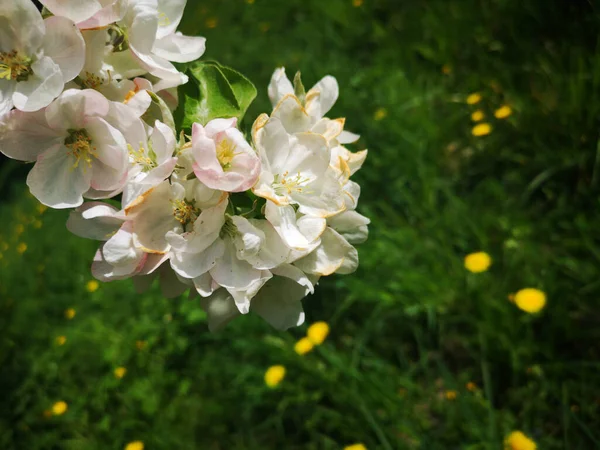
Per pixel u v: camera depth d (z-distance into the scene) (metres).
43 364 0.42
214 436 0.36
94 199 0.18
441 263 0.38
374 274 0.39
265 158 0.16
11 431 0.39
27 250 0.52
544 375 0.33
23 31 0.16
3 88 0.16
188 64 0.19
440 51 0.52
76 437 0.38
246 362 0.38
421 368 0.36
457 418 0.32
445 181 0.43
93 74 0.17
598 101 0.41
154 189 0.16
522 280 0.35
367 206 0.42
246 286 0.16
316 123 0.18
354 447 0.29
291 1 0.64
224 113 0.18
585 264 0.35
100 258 0.17
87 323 0.44
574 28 0.47
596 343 0.33
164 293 0.18
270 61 0.57
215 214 0.16
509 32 0.50
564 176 0.41
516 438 0.27
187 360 0.40
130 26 0.17
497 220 0.39
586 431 0.28
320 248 0.18
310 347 0.33
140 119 0.16
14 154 0.16
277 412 0.36
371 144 0.46
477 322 0.34
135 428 0.37
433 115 0.47
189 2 0.65
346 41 0.58
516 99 0.45
